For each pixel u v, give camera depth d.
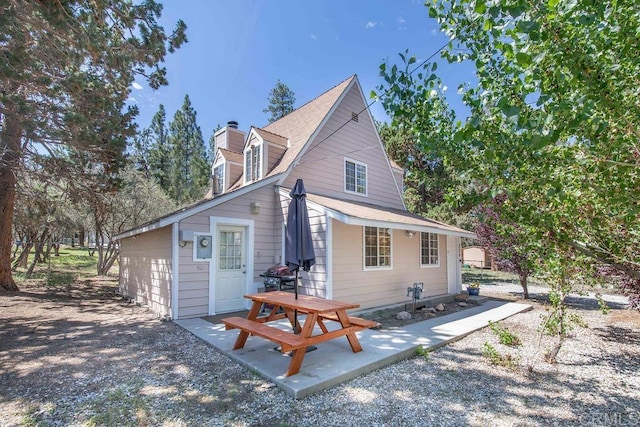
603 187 2.70
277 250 9.23
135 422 3.27
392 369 4.75
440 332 6.52
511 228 3.92
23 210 12.49
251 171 10.91
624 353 5.52
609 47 2.21
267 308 8.39
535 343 6.07
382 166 12.80
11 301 9.80
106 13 6.41
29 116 7.05
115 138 9.81
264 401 3.71
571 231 3.04
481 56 2.91
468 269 22.91
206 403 3.66
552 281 5.04
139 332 6.47
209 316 7.77
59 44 6.27
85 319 7.64
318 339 4.42
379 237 9.45
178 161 34.12
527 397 3.91
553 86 2.33
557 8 2.11
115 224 16.14
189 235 7.57
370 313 8.39
